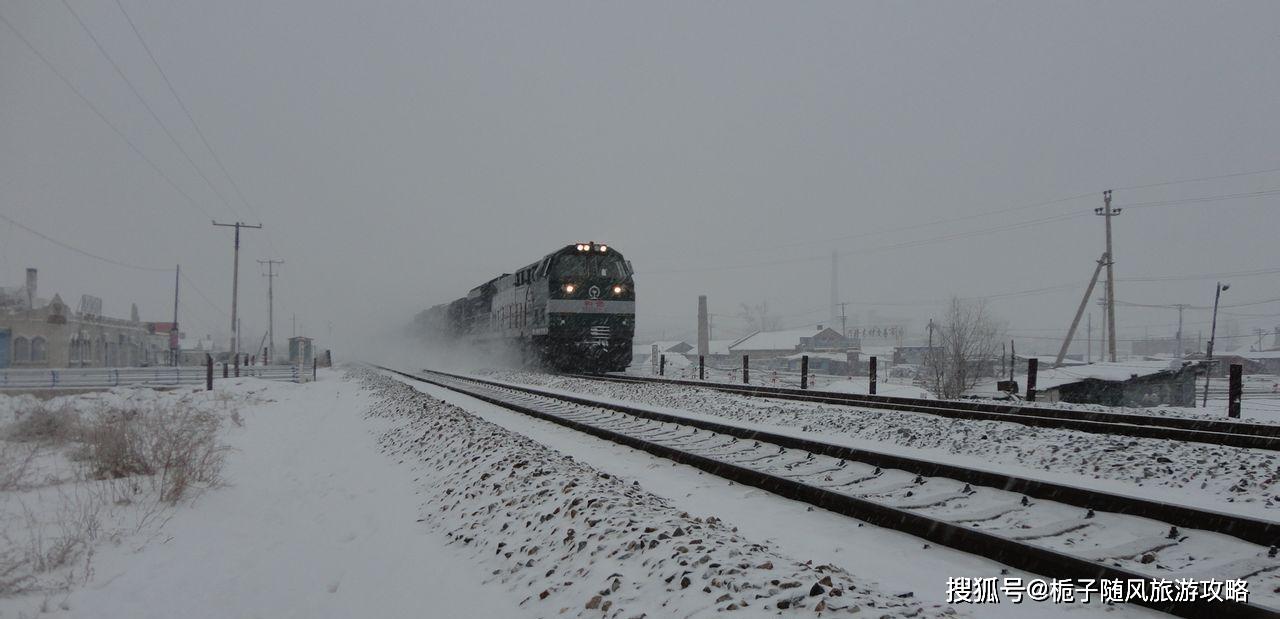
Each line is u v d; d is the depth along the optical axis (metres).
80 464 11.23
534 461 8.77
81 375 33.47
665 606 4.33
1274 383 48.09
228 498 9.66
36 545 6.91
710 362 74.81
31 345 47.25
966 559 5.71
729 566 4.64
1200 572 5.21
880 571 5.50
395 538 7.29
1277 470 8.42
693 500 8.05
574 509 6.44
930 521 6.16
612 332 31.02
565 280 30.34
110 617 5.41
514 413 17.78
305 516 8.80
